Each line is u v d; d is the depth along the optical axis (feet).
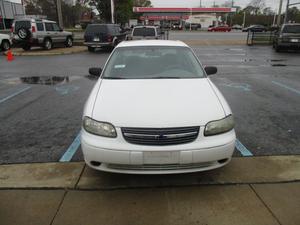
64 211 10.01
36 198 10.69
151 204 10.36
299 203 10.37
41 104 22.52
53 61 49.57
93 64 45.68
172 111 10.82
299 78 33.37
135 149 10.16
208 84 13.58
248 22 288.51
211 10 226.99
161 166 10.36
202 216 9.76
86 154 10.78
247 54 60.34
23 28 61.46
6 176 12.12
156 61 15.64
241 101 23.11
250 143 15.05
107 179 11.82
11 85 29.99
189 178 11.85
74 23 234.38
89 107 11.57
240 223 9.43
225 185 11.42
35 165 13.00
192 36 123.13
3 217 9.72
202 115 10.73
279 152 14.05
